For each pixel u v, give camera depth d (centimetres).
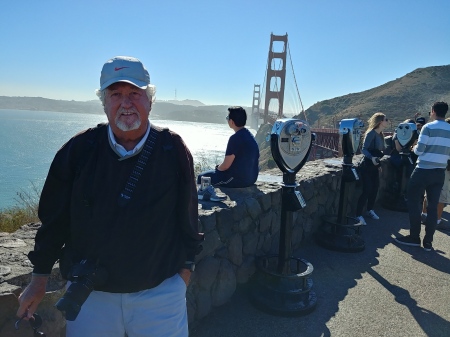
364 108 8775
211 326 252
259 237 327
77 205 138
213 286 267
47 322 163
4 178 4681
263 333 246
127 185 136
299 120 282
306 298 280
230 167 353
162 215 142
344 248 393
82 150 139
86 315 143
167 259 149
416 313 279
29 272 161
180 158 146
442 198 482
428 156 397
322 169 496
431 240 407
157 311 145
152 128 146
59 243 146
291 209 275
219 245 272
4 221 445
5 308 142
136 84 133
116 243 136
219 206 283
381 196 595
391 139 667
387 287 320
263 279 291
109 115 139
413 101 8725
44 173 5291
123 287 139
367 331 253
